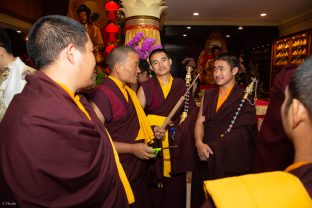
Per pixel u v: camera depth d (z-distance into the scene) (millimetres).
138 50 2406
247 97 1708
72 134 702
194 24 8406
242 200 457
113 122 1417
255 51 8445
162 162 1692
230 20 8336
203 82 8305
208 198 525
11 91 1301
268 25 8359
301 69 470
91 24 4895
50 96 736
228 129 1689
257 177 490
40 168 655
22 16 5305
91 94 1379
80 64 819
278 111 729
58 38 782
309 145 479
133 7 3018
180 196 1895
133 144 1428
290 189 453
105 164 797
